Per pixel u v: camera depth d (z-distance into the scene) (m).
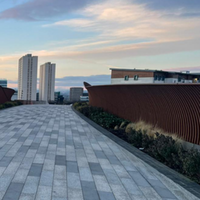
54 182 4.35
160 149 6.03
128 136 8.38
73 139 8.16
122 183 4.55
